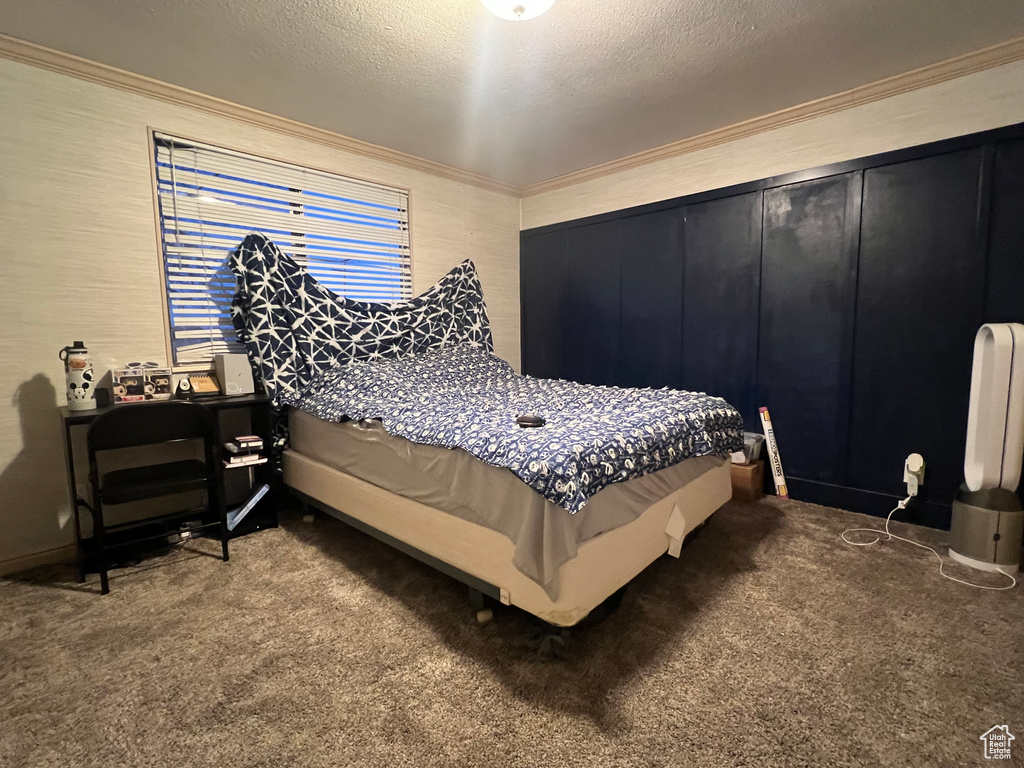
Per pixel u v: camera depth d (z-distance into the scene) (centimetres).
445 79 227
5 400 202
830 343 265
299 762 112
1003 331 188
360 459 217
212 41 195
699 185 312
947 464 234
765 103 258
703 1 174
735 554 213
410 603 179
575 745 116
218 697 132
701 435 201
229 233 262
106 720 125
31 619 169
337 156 301
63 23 182
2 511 204
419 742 117
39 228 205
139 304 233
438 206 358
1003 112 212
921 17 186
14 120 197
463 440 164
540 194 405
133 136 226
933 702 127
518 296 427
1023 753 111
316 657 149
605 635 158
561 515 136
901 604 172
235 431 268
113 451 232
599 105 257
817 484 276
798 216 271
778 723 121
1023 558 202
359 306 299
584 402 236
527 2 163
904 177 236
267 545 229
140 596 184
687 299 323
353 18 181
